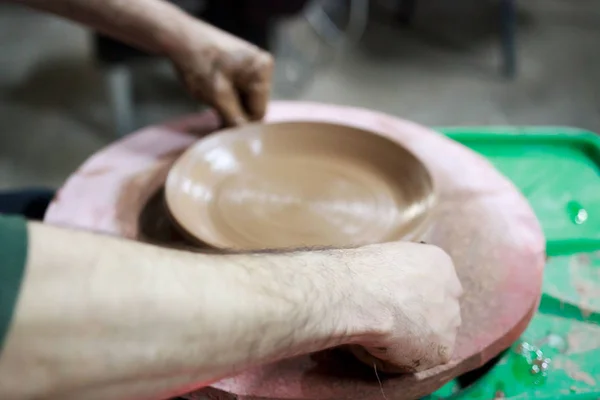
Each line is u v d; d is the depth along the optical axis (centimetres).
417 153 108
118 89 221
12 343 40
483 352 72
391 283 63
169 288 46
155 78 269
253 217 89
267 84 107
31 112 246
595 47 308
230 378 68
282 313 52
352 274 61
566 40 313
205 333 48
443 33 316
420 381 68
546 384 76
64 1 101
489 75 284
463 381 79
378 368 68
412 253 68
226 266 52
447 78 281
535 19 330
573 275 92
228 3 207
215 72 105
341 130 101
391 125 116
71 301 42
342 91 269
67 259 43
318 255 62
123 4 101
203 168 94
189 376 49
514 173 115
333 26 308
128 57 202
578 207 106
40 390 42
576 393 75
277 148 102
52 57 281
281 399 66
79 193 95
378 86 274
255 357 52
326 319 56
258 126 101
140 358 45
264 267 55
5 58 278
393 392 68
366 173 98
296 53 289
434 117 256
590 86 278
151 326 45
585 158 120
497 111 260
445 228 91
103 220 90
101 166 101
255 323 50
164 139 109
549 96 271
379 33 312
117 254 46
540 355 80
